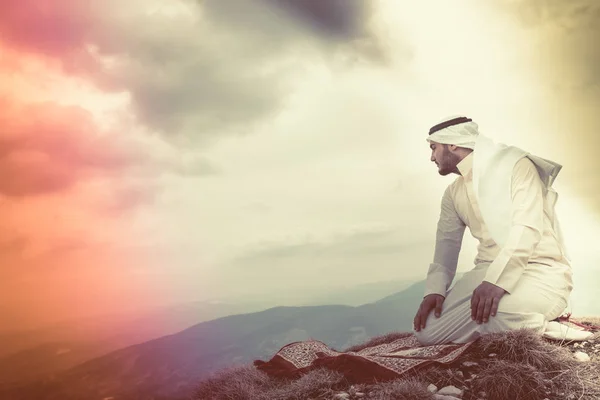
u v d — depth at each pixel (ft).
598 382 10.29
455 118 13.62
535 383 10.31
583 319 15.24
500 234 12.79
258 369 13.23
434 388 10.59
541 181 13.19
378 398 10.32
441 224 14.29
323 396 10.90
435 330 13.07
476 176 13.07
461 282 13.12
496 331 12.22
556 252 12.73
